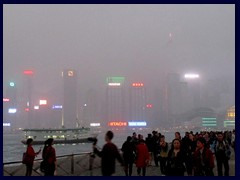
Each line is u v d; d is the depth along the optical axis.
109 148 9.60
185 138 18.28
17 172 18.62
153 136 21.94
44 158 13.95
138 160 15.94
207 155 13.80
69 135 137.00
